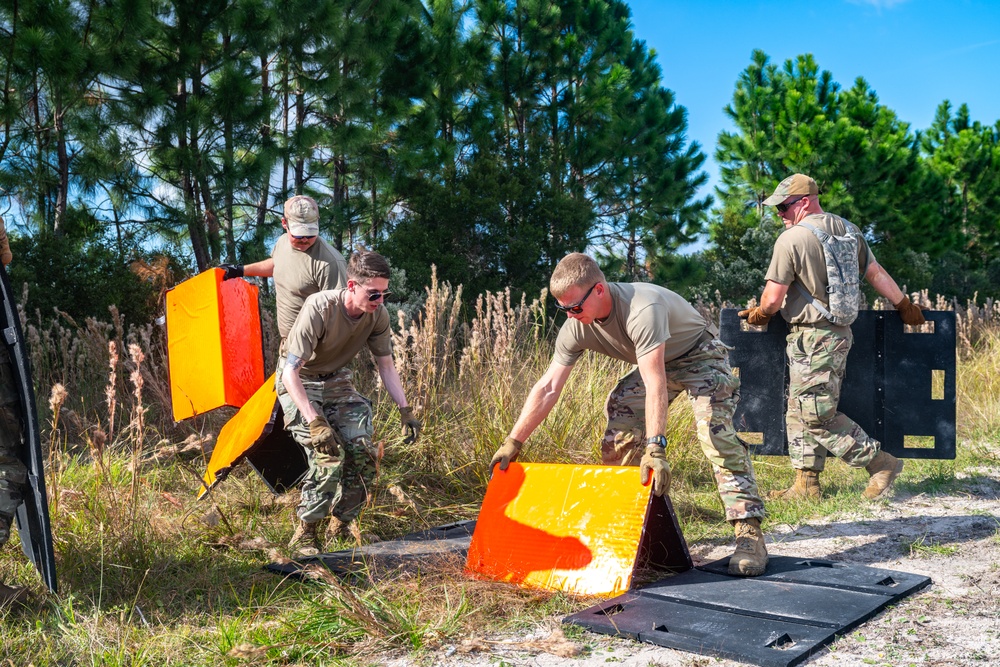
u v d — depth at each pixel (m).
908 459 5.45
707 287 19.67
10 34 10.45
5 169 11.11
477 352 5.42
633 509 3.12
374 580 3.16
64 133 11.39
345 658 2.49
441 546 3.73
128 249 10.54
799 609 2.72
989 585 2.99
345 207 14.61
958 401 7.16
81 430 4.70
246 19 12.03
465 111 17.70
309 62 13.21
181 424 5.59
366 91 13.70
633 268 20.33
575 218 16.05
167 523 3.70
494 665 2.39
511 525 3.34
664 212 19.45
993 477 4.95
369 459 3.86
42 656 2.45
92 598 2.96
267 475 4.34
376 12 14.30
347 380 3.92
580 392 5.31
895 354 4.82
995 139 32.69
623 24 19.62
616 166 18.88
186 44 11.73
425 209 15.13
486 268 15.14
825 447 4.57
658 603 2.85
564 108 18.39
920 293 9.63
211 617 2.85
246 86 11.78
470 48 17.19
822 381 4.53
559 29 18.84
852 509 4.30
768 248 19.91
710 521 4.29
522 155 16.97
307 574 3.18
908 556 3.46
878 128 25.31
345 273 4.09
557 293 3.08
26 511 2.92
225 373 4.50
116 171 12.03
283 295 4.19
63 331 6.78
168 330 4.90
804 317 4.58
